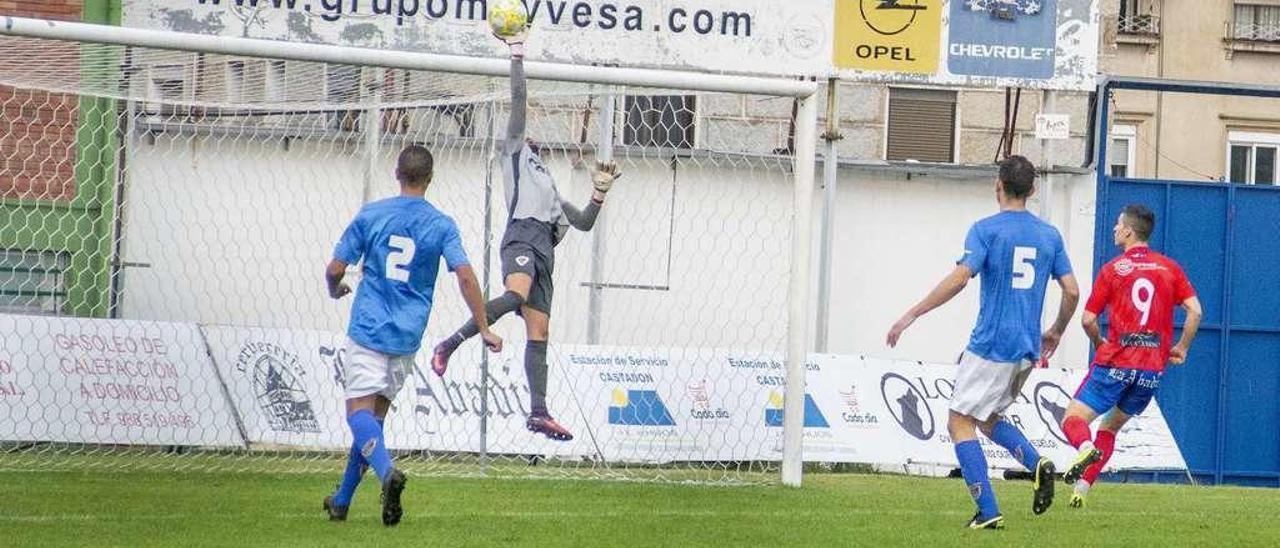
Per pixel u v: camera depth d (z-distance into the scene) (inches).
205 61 1817.2
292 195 2087.8
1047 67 2223.2
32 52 1732.3
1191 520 1369.3
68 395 1705.2
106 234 2001.7
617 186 2199.8
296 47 1501.0
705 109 2472.9
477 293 1122.0
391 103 1849.2
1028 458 1210.6
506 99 1737.2
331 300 2098.9
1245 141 4033.0
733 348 2180.1
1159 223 2345.0
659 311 2203.5
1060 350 2309.3
